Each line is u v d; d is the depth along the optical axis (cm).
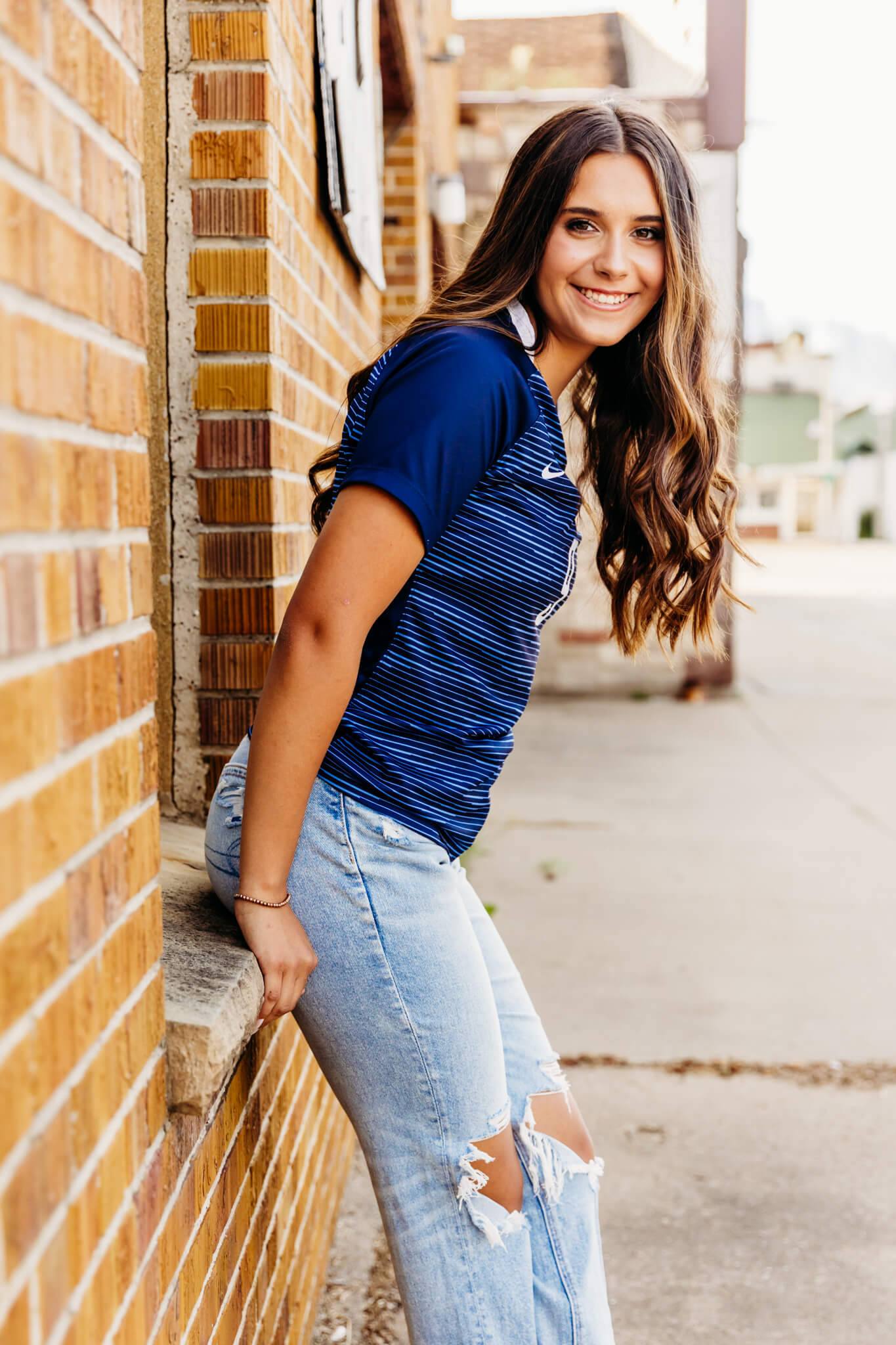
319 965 132
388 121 564
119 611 93
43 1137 77
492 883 482
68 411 81
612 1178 267
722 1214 254
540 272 145
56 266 79
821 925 433
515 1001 160
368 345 302
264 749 122
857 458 4775
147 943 103
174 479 186
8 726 71
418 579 129
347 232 243
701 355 160
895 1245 244
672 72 895
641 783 679
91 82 86
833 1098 303
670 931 425
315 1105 222
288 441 196
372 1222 254
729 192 862
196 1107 111
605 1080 312
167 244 181
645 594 174
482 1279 137
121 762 95
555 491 133
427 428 121
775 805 626
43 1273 77
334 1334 216
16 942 72
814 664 1234
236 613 189
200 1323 126
